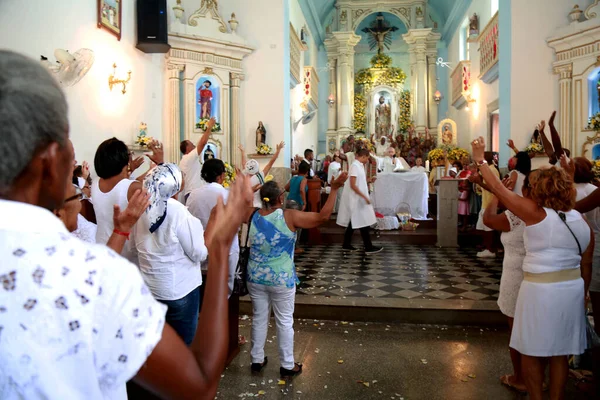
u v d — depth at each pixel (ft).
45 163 2.59
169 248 8.92
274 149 34.42
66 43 21.25
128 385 6.30
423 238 31.17
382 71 74.38
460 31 59.47
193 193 13.42
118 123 26.35
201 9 32.35
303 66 58.03
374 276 21.38
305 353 13.64
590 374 11.80
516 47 30.71
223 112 33.42
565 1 29.91
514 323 9.43
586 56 28.37
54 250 2.36
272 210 11.90
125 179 9.25
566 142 29.58
